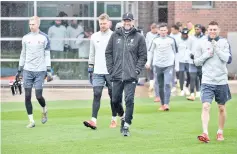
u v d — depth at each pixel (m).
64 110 41.09
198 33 46.88
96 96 32.91
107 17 33.09
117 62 30.61
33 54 33.88
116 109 31.61
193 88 46.34
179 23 53.69
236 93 50.22
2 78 57.62
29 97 34.06
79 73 57.84
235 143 28.89
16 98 47.38
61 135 31.31
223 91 29.08
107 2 57.94
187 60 48.88
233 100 45.47
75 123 35.41
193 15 61.31
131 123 32.09
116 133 31.78
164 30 41.16
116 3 57.91
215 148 27.69
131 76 30.33
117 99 31.06
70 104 44.34
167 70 40.75
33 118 37.44
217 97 29.27
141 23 62.97
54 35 57.84
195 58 29.16
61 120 36.62
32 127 34.03
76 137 30.70
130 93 30.42
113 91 30.97
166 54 40.69
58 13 57.84
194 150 27.25
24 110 40.97
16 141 29.78
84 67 57.94
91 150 27.39
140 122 35.38
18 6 57.75
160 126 33.94
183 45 48.97
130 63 30.47
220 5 61.53
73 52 57.97
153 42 41.44
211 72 28.84
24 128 33.72
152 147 27.95
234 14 61.59
